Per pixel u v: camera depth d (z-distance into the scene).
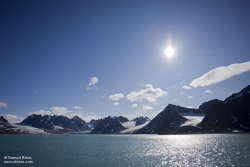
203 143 128.62
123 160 71.25
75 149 111.31
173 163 64.50
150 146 126.62
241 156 71.62
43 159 73.94
